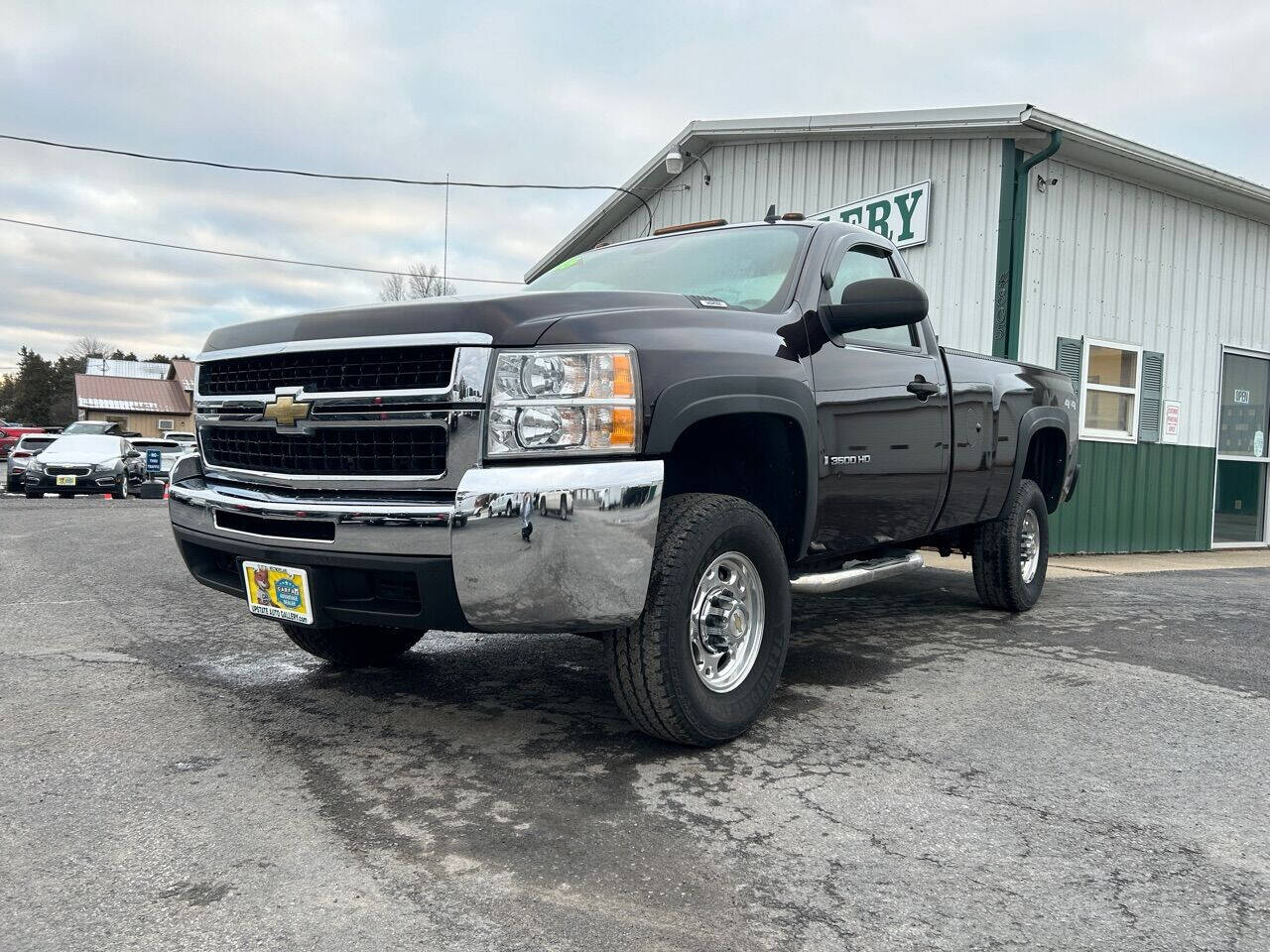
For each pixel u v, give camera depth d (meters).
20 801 2.54
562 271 4.58
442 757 2.95
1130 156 9.62
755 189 12.34
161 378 74.00
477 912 1.98
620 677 2.87
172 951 1.81
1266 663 4.55
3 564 7.45
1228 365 11.85
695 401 2.84
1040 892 2.13
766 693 3.23
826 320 3.62
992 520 5.55
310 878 2.12
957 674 4.17
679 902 2.04
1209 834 2.48
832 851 2.32
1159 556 10.70
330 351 2.88
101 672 3.96
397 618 2.76
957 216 9.71
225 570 3.42
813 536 3.60
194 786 2.66
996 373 5.13
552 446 2.60
